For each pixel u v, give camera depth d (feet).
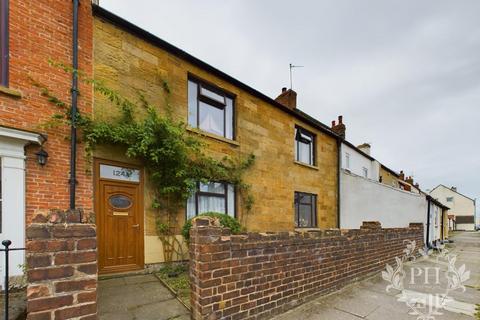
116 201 18.10
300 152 36.50
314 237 14.82
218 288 10.05
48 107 15.89
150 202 19.57
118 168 18.40
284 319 11.80
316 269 14.69
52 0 16.72
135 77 19.63
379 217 38.34
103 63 18.25
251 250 11.42
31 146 15.14
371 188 39.65
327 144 41.01
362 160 54.24
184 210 21.31
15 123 14.73
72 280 6.24
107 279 16.63
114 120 18.26
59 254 6.15
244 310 10.89
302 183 34.76
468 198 164.76
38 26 16.06
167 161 19.86
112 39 18.78
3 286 13.57
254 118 29.01
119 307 12.33
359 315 12.54
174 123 20.48
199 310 9.58
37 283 5.84
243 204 26.78
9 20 15.19
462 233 118.83
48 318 5.88
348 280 17.02
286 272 12.88
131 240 18.44
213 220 10.41
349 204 40.91
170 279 16.81
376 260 20.47
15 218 14.24
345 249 17.08
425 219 41.19
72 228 6.37
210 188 24.36
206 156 23.56
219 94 26.32
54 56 16.44
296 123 34.99
